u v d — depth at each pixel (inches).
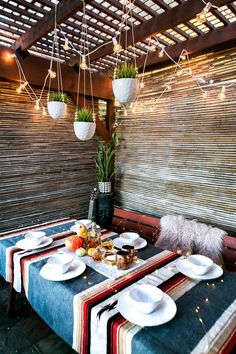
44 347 66.4
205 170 99.2
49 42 92.4
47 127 111.4
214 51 92.3
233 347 37.1
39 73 100.4
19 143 102.5
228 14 74.9
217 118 94.3
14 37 89.1
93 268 58.3
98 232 73.2
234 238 80.8
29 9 72.7
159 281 53.1
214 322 41.2
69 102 119.1
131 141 126.0
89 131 67.7
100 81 124.0
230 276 56.2
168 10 71.6
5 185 99.8
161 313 42.5
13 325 74.0
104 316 41.8
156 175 116.5
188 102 102.3
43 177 112.2
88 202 132.8
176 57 97.4
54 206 117.7
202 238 83.9
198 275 55.1
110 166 130.0
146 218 108.3
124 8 70.2
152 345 36.1
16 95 99.8
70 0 64.4
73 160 123.5
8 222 102.0
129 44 83.4
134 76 49.3
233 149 90.9
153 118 115.5
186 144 104.3
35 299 56.5
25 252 65.7
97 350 42.8
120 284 51.6
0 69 89.7
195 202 103.3
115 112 132.5
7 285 94.9
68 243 67.4
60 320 49.8
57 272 54.6
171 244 89.4
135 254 64.0
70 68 111.0
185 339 37.5
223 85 91.6
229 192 93.0
